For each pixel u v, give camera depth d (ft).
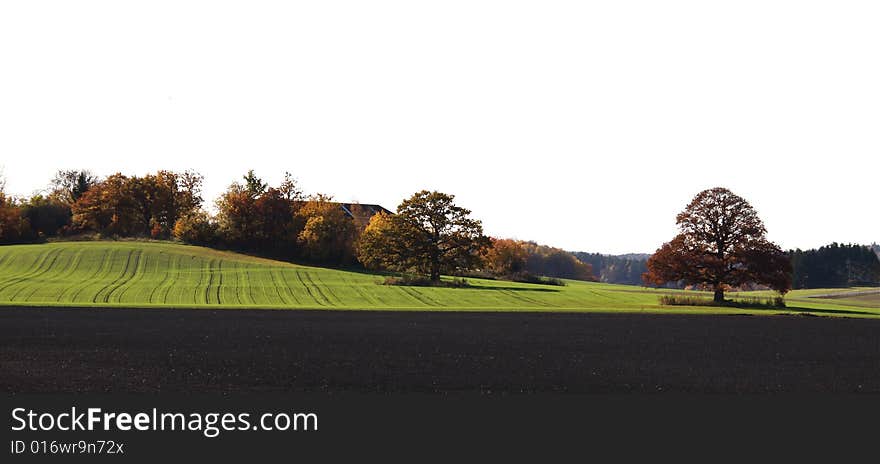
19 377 90.84
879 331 173.88
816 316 228.22
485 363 107.45
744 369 106.22
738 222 281.95
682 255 285.02
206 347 120.98
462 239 349.82
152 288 287.69
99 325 155.94
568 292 332.60
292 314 196.13
